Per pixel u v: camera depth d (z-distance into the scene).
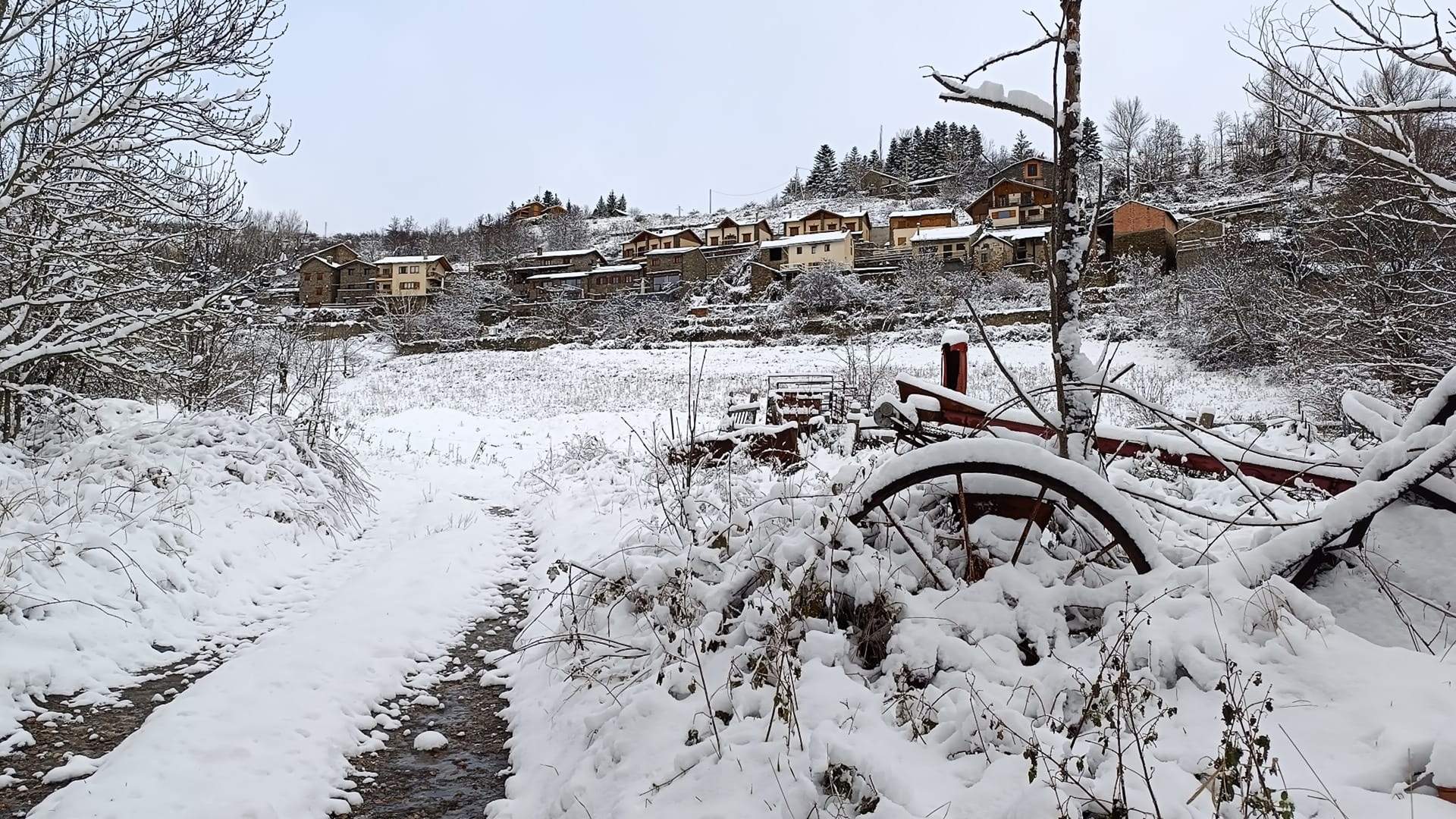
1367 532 4.11
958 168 95.69
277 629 5.78
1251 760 2.35
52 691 4.50
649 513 8.14
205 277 10.68
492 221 106.12
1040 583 3.87
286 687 4.45
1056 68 4.13
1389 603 3.75
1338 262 14.42
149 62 8.05
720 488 7.60
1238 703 2.67
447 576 6.89
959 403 5.53
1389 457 3.87
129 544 6.16
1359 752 2.63
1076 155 4.19
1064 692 3.24
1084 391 4.20
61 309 8.52
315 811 3.38
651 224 96.06
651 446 13.92
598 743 3.53
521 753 3.89
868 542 4.38
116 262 9.27
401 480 12.45
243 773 3.54
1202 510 4.38
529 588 6.84
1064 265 4.24
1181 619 3.38
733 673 3.69
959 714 3.12
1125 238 45.09
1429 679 2.88
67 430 9.27
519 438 18.03
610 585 5.11
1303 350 16.64
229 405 12.52
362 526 9.31
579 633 4.78
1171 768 2.63
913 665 3.54
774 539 4.40
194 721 3.98
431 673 5.04
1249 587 3.56
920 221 64.94
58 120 7.88
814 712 3.29
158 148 8.60
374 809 3.47
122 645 5.13
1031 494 4.22
